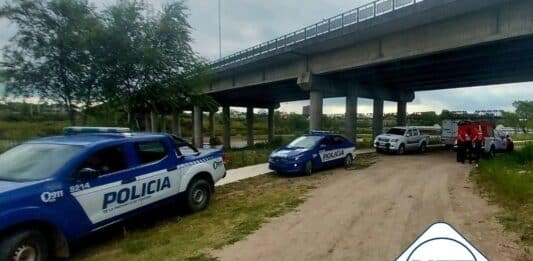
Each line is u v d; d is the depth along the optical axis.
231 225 7.04
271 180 13.02
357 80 32.09
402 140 23.91
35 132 18.80
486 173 12.23
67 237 5.39
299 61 29.50
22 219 4.73
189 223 7.39
